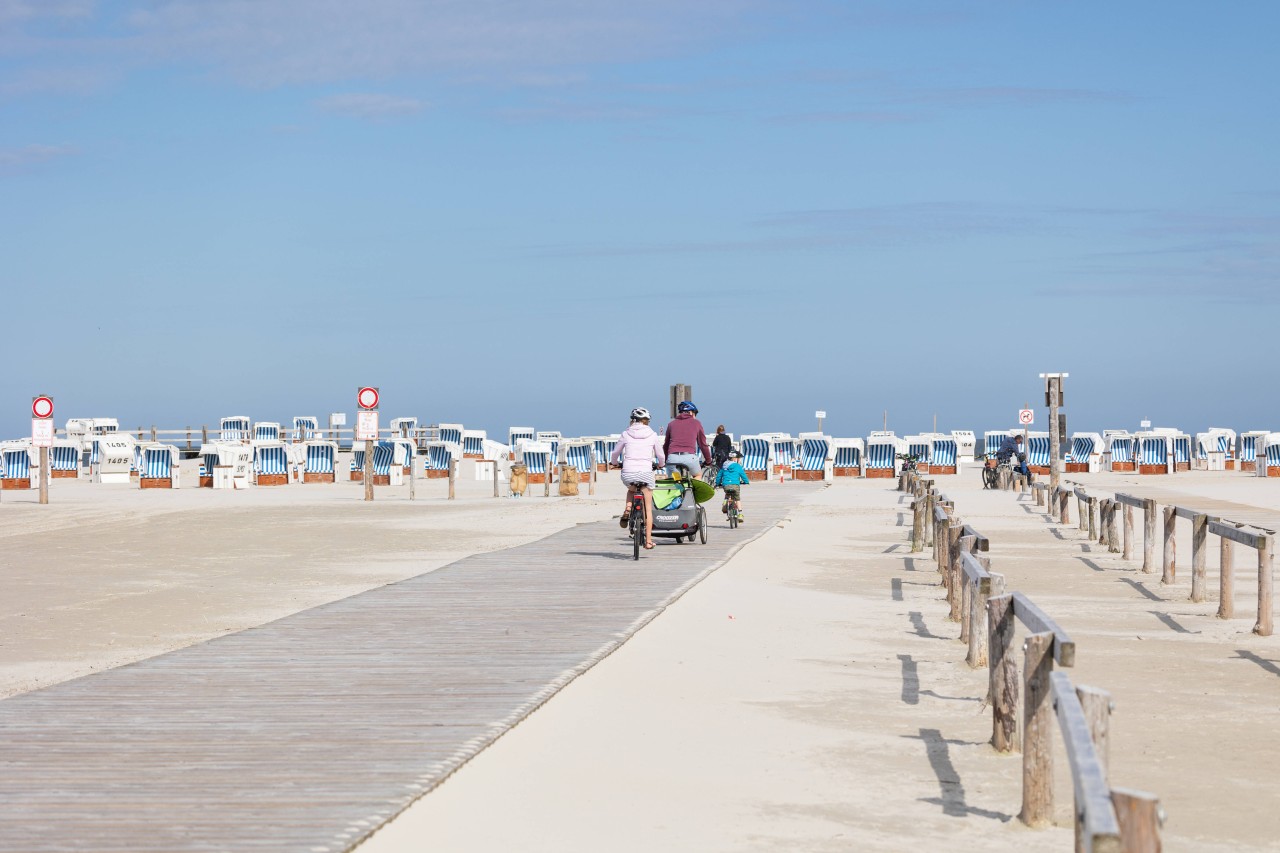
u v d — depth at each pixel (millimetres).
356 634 13891
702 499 23500
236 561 23094
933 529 23172
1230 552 16250
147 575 21047
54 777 8281
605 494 44406
